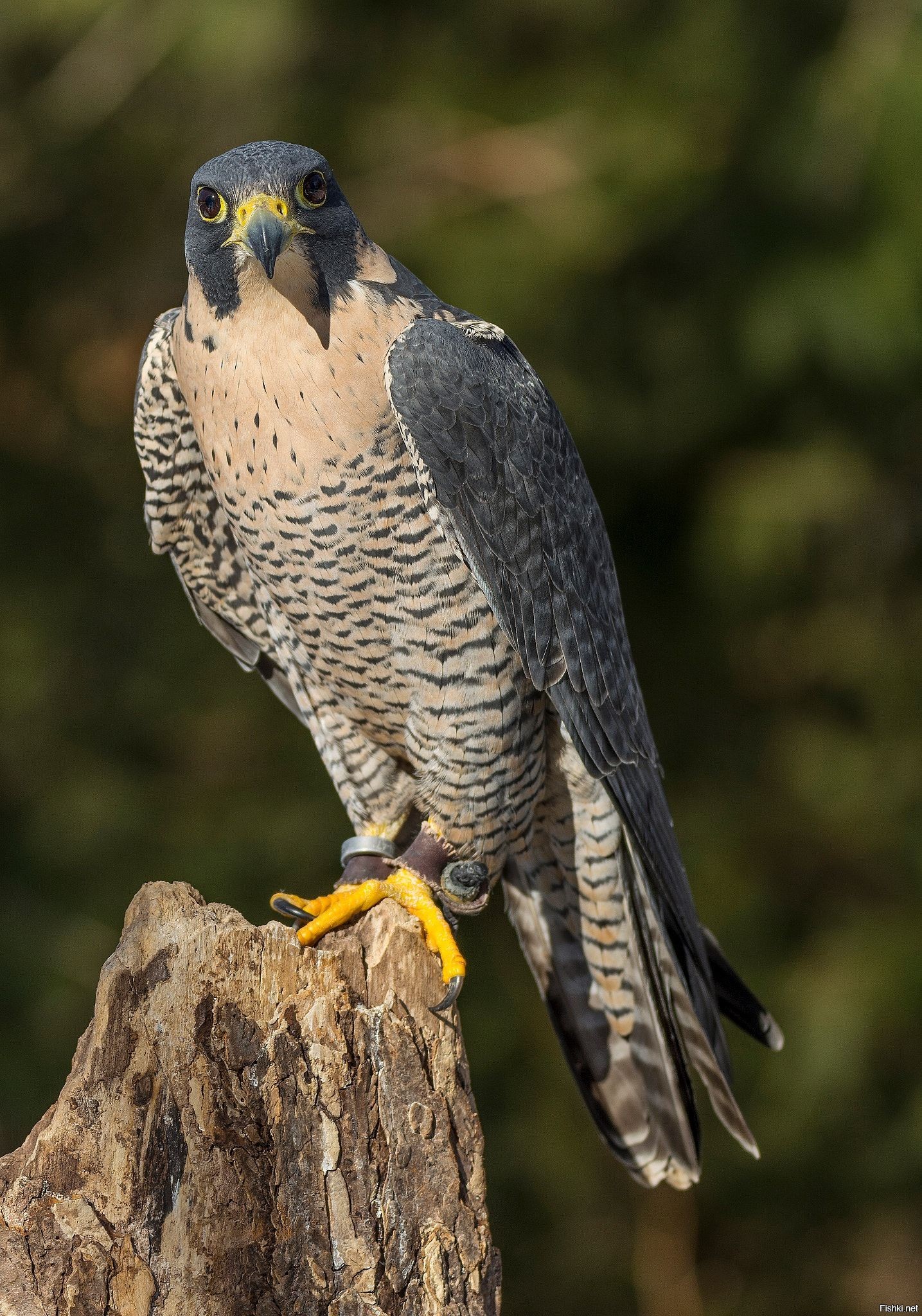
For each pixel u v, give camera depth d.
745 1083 11.30
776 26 11.89
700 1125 6.06
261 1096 4.21
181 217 12.46
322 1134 4.23
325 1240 4.18
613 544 12.06
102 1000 4.27
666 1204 11.78
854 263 11.03
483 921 11.43
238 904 10.85
